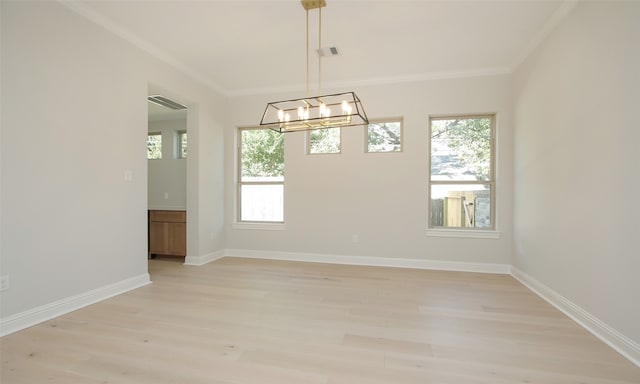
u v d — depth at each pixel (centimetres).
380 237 443
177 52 360
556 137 284
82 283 274
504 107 402
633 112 190
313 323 242
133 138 327
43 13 243
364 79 442
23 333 221
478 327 235
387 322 244
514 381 167
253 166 507
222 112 494
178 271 404
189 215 445
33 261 237
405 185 434
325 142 471
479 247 411
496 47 344
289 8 273
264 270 411
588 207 236
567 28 265
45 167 245
